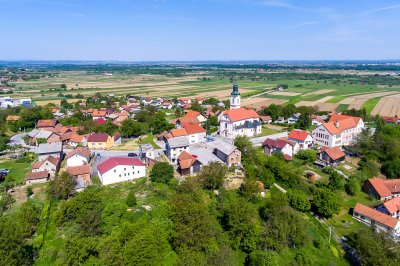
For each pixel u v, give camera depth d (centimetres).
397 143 13288
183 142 11931
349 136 15100
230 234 7712
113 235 6781
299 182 10719
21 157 12781
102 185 9844
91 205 8025
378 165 12606
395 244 7456
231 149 11281
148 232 6556
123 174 10125
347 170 12081
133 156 12138
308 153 12850
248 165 10819
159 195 9019
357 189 10656
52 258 6619
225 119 15200
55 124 17825
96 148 13800
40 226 7750
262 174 10362
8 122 17988
